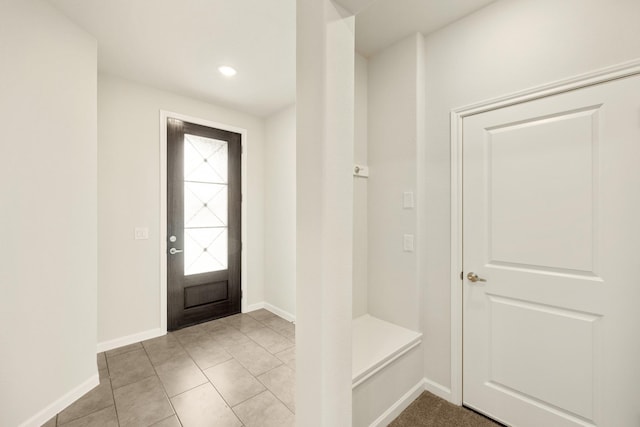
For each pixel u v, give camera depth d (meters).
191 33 1.97
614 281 1.30
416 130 1.95
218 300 3.26
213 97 3.00
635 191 1.26
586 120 1.37
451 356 1.84
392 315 2.09
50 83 1.69
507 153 1.62
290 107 3.23
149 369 2.18
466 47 1.78
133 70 2.45
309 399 1.15
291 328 2.99
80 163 1.87
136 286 2.64
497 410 1.65
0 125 1.45
